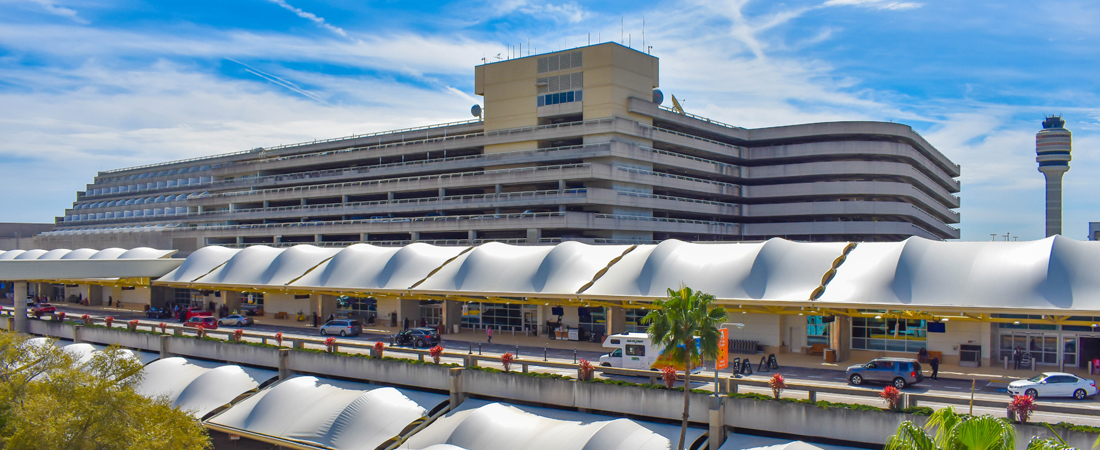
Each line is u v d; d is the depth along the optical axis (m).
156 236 131.75
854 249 53.38
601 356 48.88
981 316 43.12
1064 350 44.00
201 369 53.28
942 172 126.81
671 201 94.25
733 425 34.66
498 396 42.03
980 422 17.33
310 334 66.75
